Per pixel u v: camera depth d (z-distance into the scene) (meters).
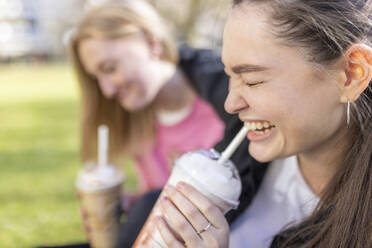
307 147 0.88
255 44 0.80
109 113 2.07
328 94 0.82
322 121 0.84
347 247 0.86
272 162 1.18
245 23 0.81
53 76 18.05
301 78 0.80
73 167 3.70
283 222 1.12
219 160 0.94
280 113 0.82
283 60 0.79
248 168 1.17
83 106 2.05
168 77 2.01
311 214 0.99
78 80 2.01
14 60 30.25
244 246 1.17
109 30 1.75
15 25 30.11
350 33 0.81
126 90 1.90
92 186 1.53
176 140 2.07
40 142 4.79
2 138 5.07
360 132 0.90
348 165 0.91
